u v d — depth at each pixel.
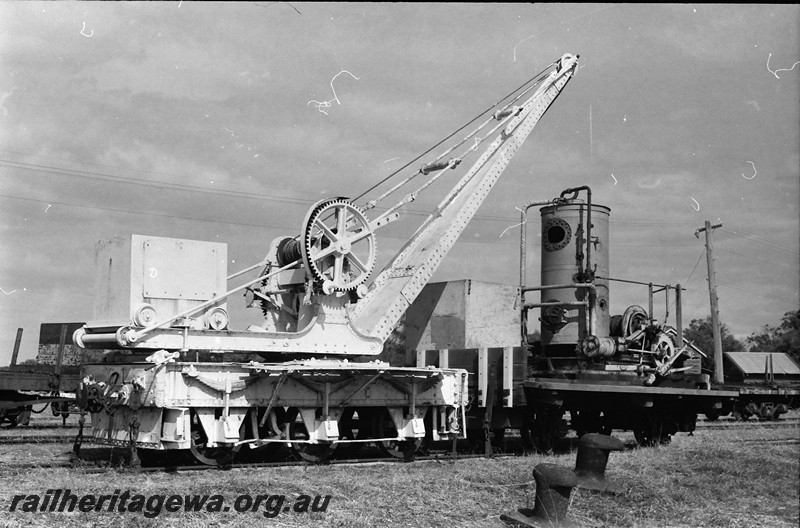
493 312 21.30
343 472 14.29
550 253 23.16
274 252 16.94
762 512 12.53
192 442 14.49
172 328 14.63
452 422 17.59
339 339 16.56
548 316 22.66
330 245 16.22
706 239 42.88
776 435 26.20
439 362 19.83
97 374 15.20
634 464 16.27
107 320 14.84
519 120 21.94
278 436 15.27
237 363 14.66
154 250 14.73
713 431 28.42
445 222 19.67
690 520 11.75
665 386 23.02
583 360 21.89
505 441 22.39
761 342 52.84
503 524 10.80
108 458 15.32
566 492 10.85
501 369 19.09
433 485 13.09
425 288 21.53
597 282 22.73
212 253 15.32
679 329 25.16
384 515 10.98
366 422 17.14
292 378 15.22
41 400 21.33
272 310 16.70
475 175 21.03
